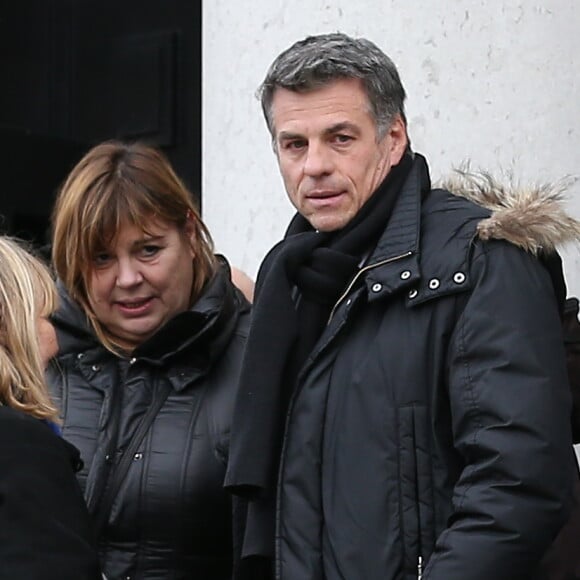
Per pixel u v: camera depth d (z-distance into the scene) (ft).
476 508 27.07
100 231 34.12
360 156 30.01
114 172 34.50
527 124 41.04
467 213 29.45
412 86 42.78
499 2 41.68
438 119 42.27
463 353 27.96
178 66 65.57
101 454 34.04
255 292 32.19
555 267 29.45
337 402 29.17
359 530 28.43
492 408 27.37
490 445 27.20
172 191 34.71
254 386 30.27
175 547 33.58
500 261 28.43
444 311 28.53
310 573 28.81
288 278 30.73
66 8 68.69
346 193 30.07
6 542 23.35
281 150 30.63
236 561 32.37
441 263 28.66
